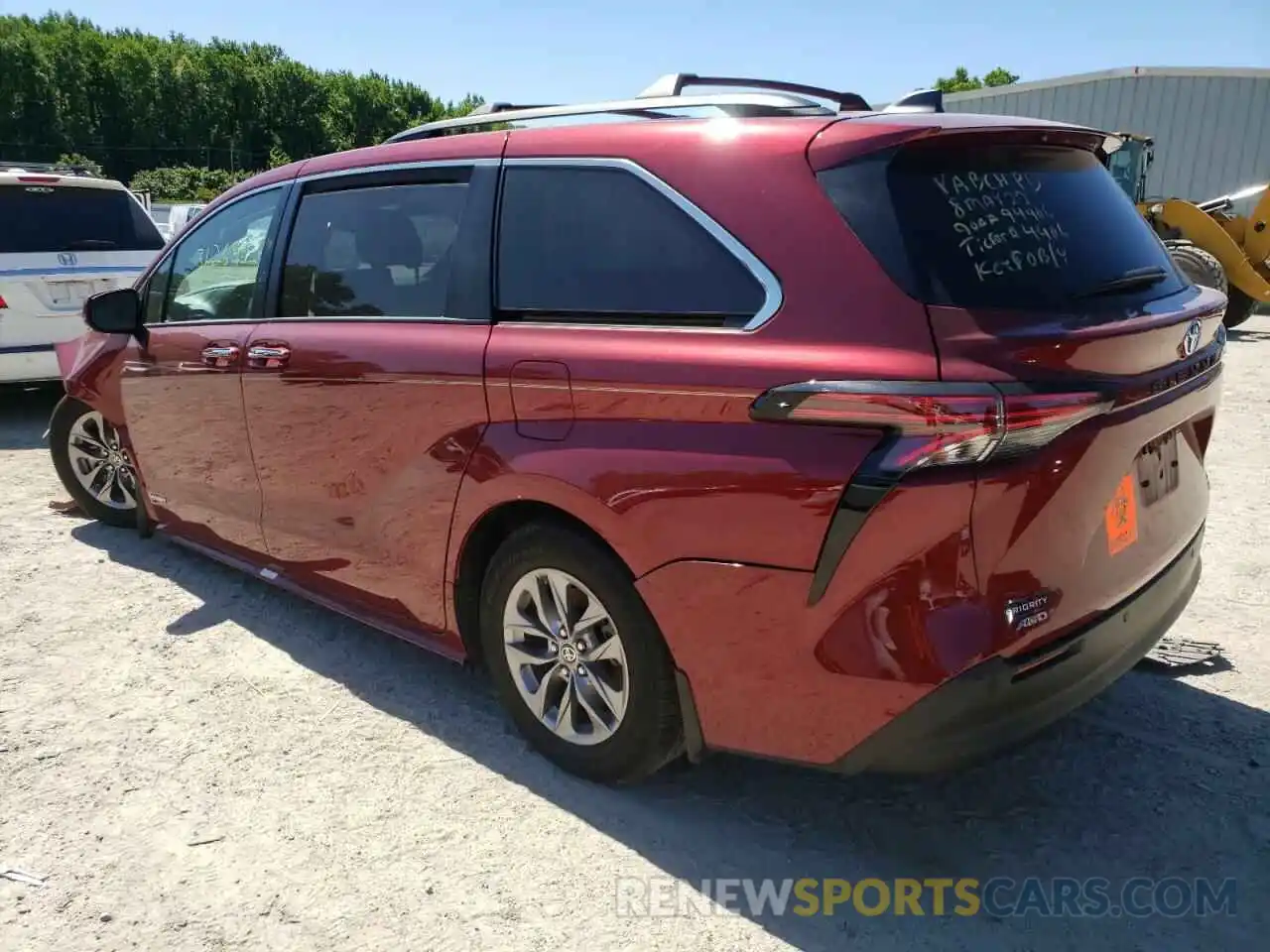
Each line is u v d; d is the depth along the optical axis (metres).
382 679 3.74
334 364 3.44
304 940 2.45
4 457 7.14
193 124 109.69
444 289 3.17
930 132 2.36
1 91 97.94
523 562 2.98
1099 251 2.57
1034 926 2.47
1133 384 2.39
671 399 2.52
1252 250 13.68
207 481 4.27
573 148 2.90
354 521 3.54
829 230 2.36
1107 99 22.25
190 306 4.36
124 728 3.42
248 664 3.87
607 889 2.62
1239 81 20.95
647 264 2.68
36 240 7.71
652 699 2.75
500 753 3.24
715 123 2.65
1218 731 3.27
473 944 2.43
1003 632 2.25
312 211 3.73
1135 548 2.61
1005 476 2.18
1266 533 5.07
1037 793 2.98
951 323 2.19
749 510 2.39
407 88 129.50
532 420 2.86
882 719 2.32
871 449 2.22
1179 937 2.42
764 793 3.01
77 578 4.74
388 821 2.89
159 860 2.74
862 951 2.39
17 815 2.94
